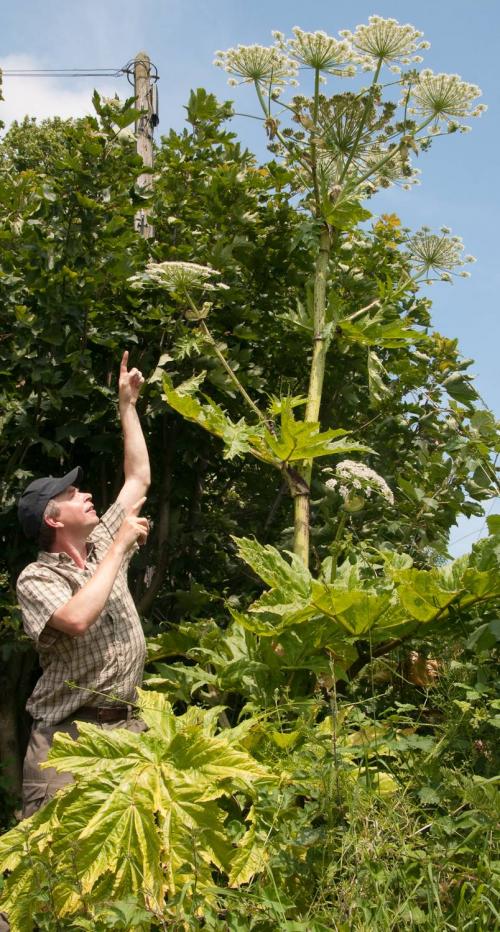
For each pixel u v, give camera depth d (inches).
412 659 168.9
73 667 137.6
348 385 236.1
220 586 229.8
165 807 118.1
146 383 206.5
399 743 121.8
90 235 203.8
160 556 213.5
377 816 113.4
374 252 242.2
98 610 131.2
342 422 243.9
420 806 121.8
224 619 212.4
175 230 227.0
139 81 325.4
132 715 143.5
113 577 134.1
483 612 150.4
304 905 113.4
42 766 122.3
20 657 205.3
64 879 108.1
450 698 134.8
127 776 120.9
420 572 142.8
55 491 145.7
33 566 141.3
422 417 230.4
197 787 120.4
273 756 138.8
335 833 112.7
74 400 212.4
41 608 136.0
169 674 160.1
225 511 238.8
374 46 184.1
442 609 146.6
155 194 213.2
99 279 201.9
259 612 156.4
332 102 184.7
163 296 217.2
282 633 153.1
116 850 114.9
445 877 108.6
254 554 154.2
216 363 211.8
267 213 228.2
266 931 102.0
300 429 158.7
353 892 101.1
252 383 214.2
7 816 198.7
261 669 151.8
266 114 190.4
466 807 126.6
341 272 235.1
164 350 215.8
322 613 147.8
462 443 188.7
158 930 115.3
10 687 204.7
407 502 203.6
